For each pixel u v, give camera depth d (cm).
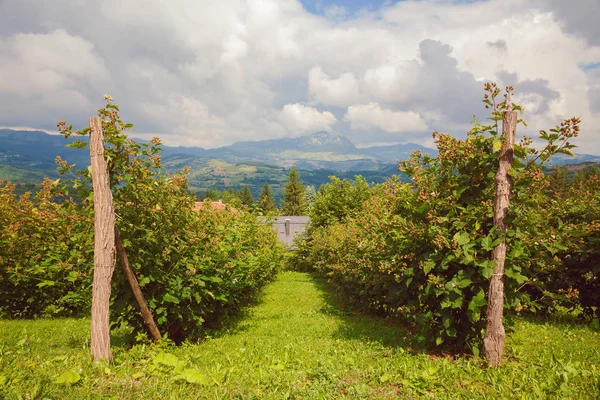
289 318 1161
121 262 639
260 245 1497
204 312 828
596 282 857
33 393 425
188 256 784
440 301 632
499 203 570
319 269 2300
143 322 751
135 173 660
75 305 1143
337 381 514
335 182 2852
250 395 462
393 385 511
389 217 784
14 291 1095
